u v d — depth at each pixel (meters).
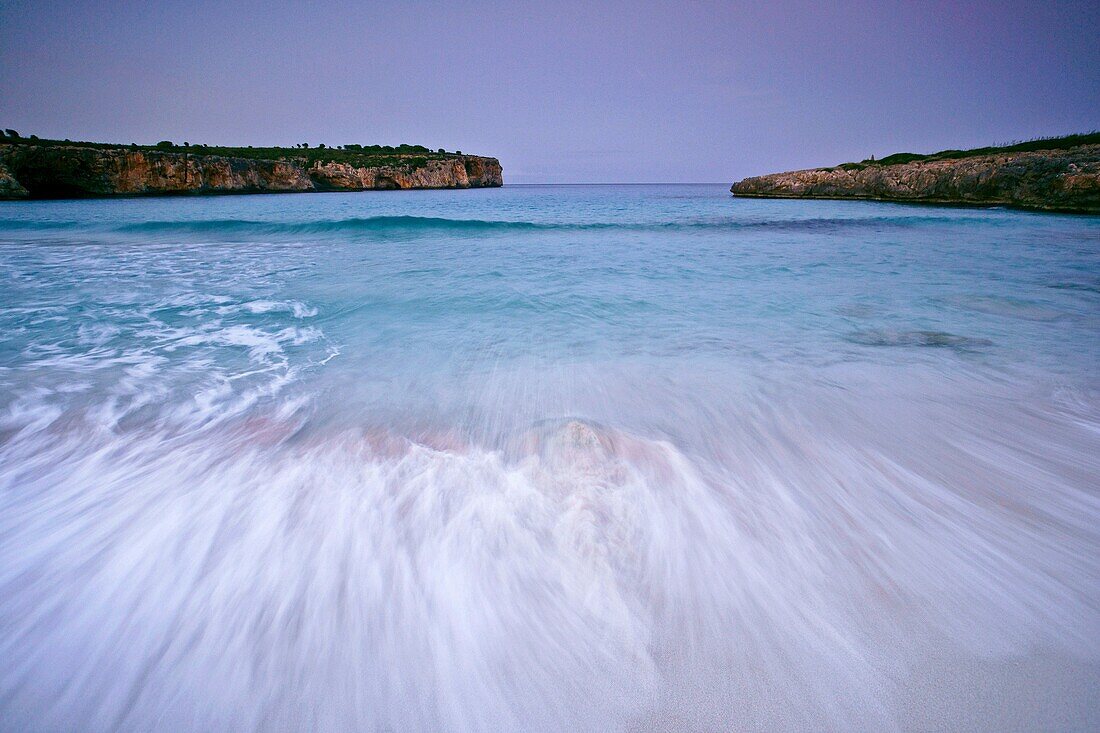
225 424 3.38
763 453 3.07
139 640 1.75
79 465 2.86
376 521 2.36
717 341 5.30
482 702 1.54
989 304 6.85
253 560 2.12
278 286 7.80
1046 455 3.06
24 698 1.56
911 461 2.99
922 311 6.50
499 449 3.07
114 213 25.11
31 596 1.93
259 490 2.61
